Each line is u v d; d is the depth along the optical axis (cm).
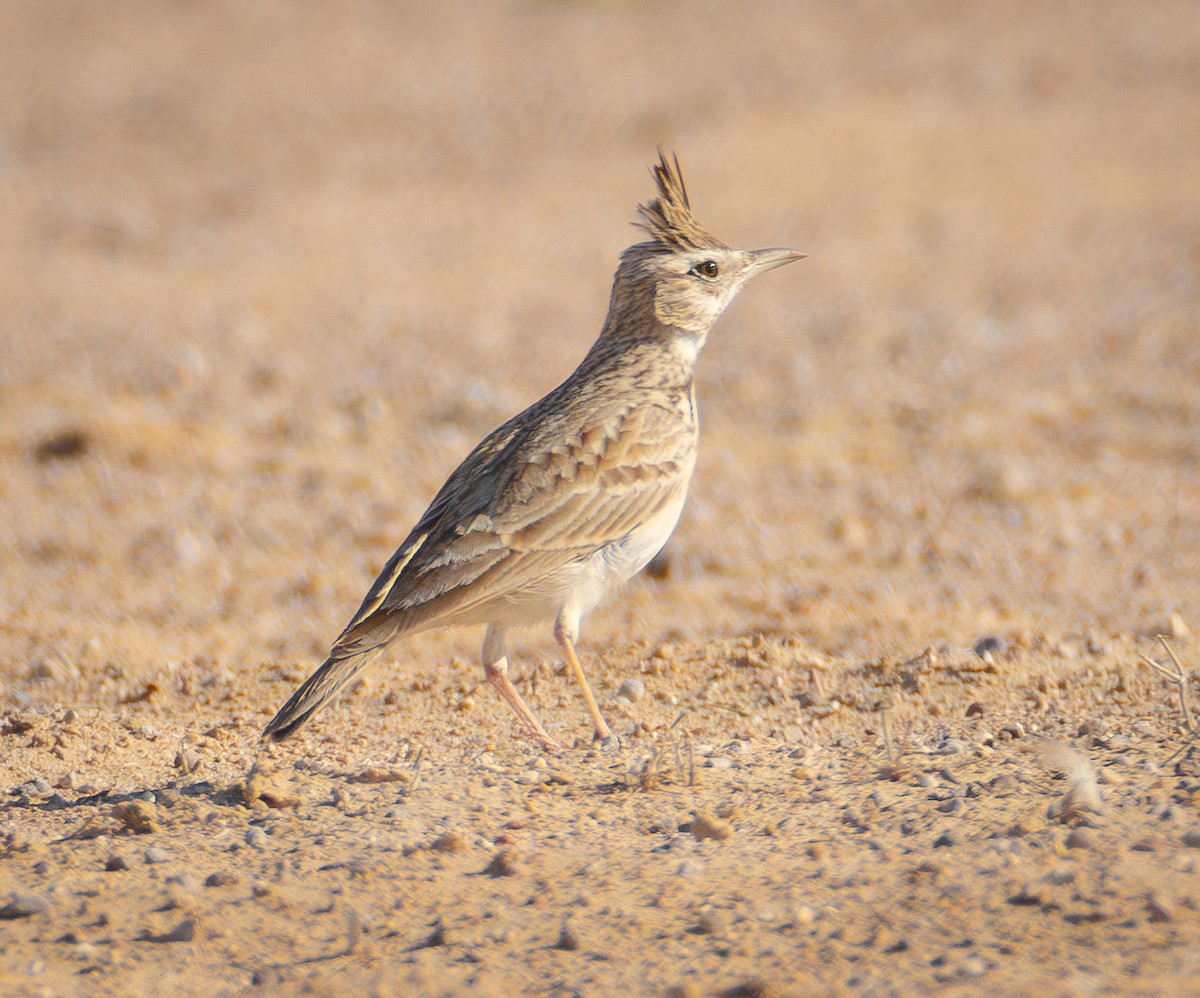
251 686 1005
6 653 1114
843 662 994
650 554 867
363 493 1611
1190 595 1166
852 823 684
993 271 2628
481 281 2758
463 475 848
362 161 3709
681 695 948
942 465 1675
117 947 578
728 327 2394
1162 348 2108
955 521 1462
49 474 1672
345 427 1866
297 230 3180
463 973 548
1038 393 1944
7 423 1850
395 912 605
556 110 3984
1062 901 572
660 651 1013
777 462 1694
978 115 3716
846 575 1288
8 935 590
